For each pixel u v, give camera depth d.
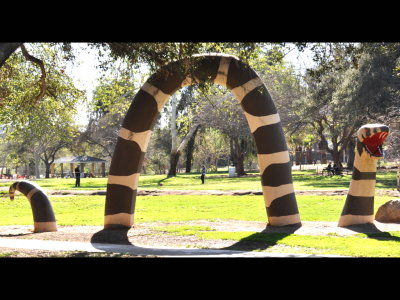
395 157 34.41
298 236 11.72
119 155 14.05
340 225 13.54
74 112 22.97
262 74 43.66
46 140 62.38
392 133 34.19
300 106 44.47
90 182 44.59
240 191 26.59
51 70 15.70
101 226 14.97
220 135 54.75
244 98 13.59
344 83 35.97
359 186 13.44
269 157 13.61
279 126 13.80
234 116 44.84
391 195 22.92
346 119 40.44
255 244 10.75
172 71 11.96
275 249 10.08
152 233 12.84
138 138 13.98
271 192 13.70
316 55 10.30
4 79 17.33
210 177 47.09
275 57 10.27
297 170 57.88
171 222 15.31
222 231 12.91
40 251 10.05
